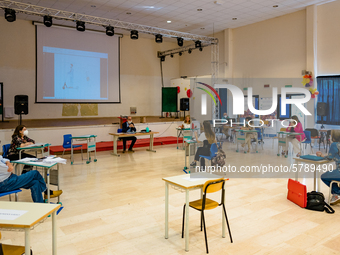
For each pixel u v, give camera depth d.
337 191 4.23
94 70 13.41
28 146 5.59
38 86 12.03
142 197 4.66
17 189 3.56
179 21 11.59
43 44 12.04
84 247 2.99
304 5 9.58
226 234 3.30
